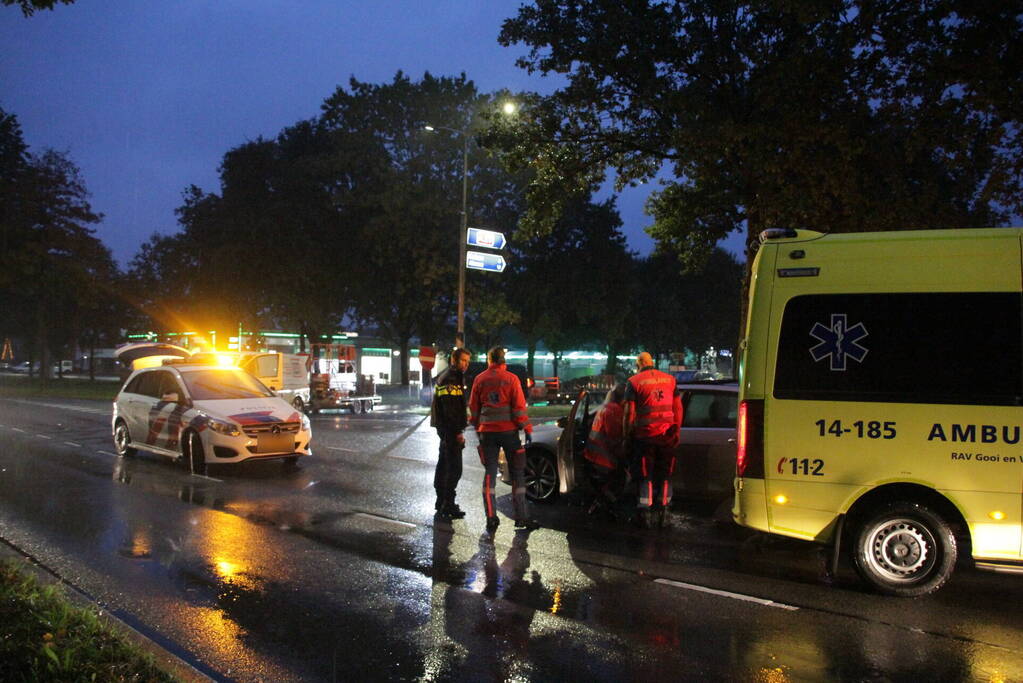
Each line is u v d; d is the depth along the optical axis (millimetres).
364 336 66188
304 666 4508
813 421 6121
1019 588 6246
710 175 17812
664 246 23719
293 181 44438
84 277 45531
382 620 5316
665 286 61250
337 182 44719
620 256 50750
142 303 52406
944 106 16344
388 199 40688
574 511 9250
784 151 16609
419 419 24344
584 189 22766
